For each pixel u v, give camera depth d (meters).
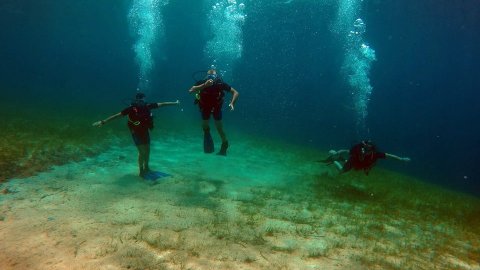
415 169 21.53
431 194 9.16
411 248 4.28
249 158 10.16
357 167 6.61
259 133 21.16
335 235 4.40
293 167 9.72
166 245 3.46
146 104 6.02
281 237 4.10
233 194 5.96
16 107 15.98
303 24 37.28
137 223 4.06
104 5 33.47
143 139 6.08
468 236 5.28
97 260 3.07
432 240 4.74
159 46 63.53
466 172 28.20
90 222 3.96
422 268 3.64
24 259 3.01
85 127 11.42
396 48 46.38
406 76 68.69
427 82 73.50
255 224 4.46
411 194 8.42
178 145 10.76
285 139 20.78
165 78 73.75
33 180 5.40
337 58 44.22
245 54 55.84
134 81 75.62
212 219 4.46
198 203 5.16
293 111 46.59
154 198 5.17
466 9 24.58
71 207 4.41
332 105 45.59
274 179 7.72
